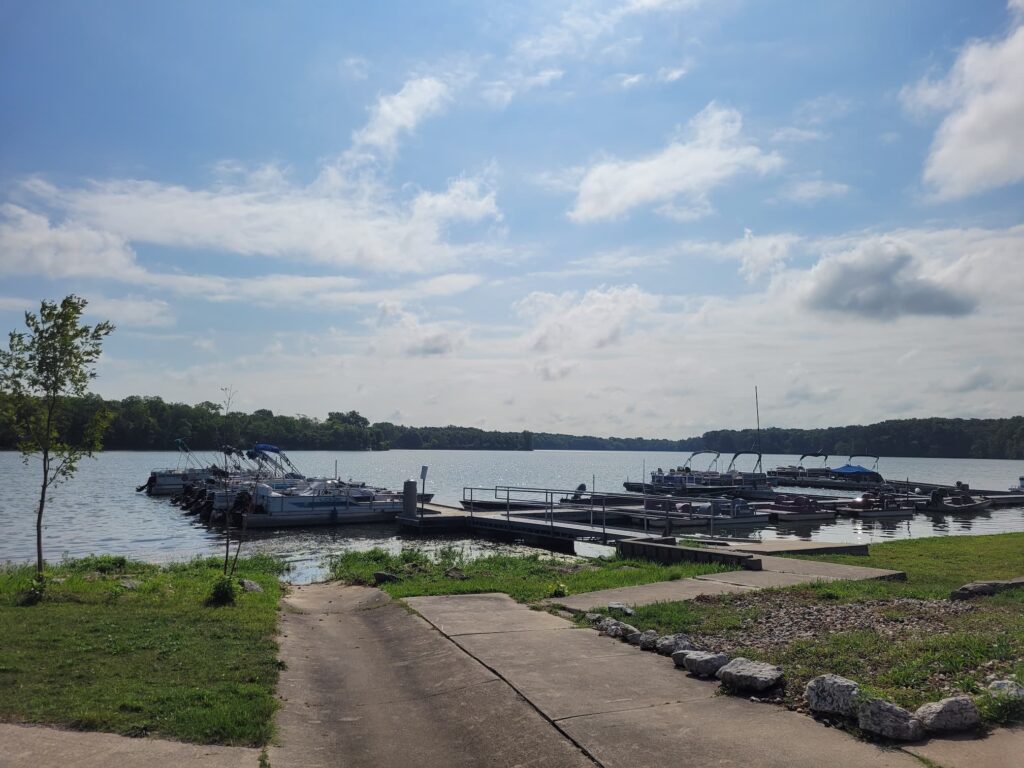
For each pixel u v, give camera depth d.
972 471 141.62
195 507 44.31
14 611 10.90
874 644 8.36
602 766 5.67
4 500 50.75
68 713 6.58
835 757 5.57
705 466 183.62
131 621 10.45
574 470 139.00
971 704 6.00
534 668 8.32
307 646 10.12
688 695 7.27
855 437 185.00
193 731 6.37
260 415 148.00
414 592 13.79
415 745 6.57
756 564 16.27
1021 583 12.57
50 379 13.66
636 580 15.09
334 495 40.44
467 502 44.44
